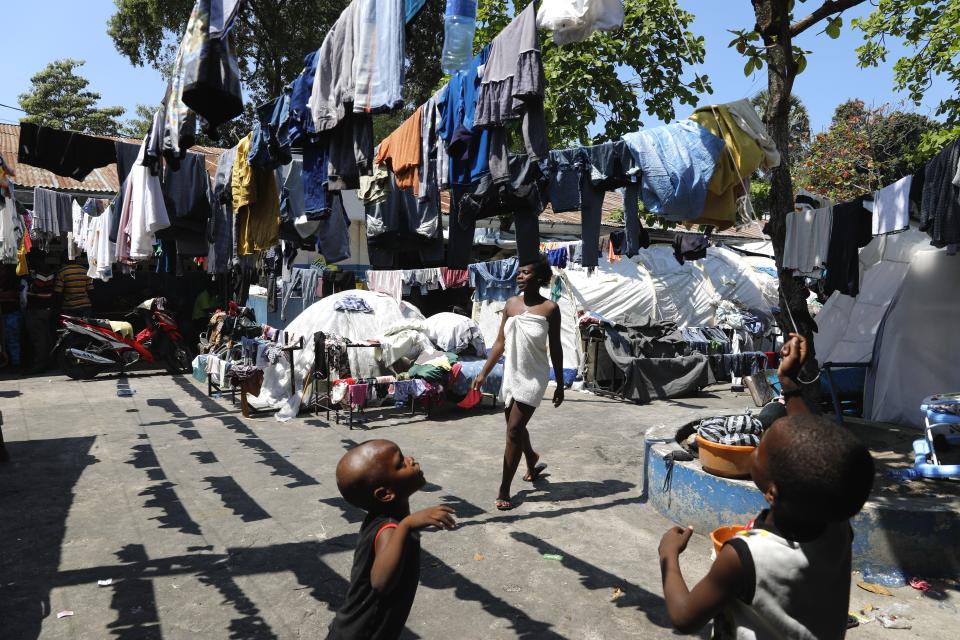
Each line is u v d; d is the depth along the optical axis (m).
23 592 3.36
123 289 13.53
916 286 6.32
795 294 5.10
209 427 7.51
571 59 7.73
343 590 3.39
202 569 3.64
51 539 4.08
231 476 5.48
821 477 1.20
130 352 11.34
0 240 7.55
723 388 10.99
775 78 4.89
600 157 4.51
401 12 3.49
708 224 4.62
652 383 9.60
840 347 7.53
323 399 8.41
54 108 36.03
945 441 4.95
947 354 5.92
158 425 7.59
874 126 18.84
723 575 1.32
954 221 3.78
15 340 12.20
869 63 8.92
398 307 10.02
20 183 10.90
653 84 8.03
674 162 4.18
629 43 7.77
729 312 12.36
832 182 18.44
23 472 5.60
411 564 1.77
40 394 9.70
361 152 4.11
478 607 3.21
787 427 1.30
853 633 2.97
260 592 3.37
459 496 4.95
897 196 4.21
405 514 1.83
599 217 4.76
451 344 9.12
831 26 5.03
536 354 4.61
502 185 3.82
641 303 11.67
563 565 3.69
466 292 13.58
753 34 5.03
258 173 5.84
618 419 8.12
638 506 4.70
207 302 13.22
